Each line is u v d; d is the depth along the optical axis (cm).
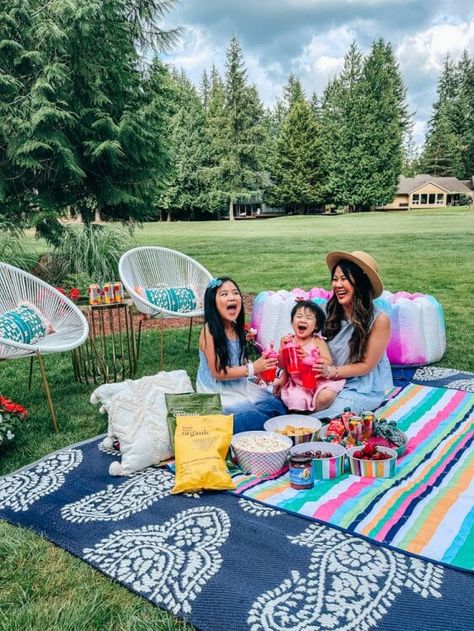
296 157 3538
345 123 3459
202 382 276
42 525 197
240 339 275
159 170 905
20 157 748
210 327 265
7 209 821
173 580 163
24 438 283
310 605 149
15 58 752
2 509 210
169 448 243
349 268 277
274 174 3703
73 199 870
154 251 427
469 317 562
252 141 3325
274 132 4722
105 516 201
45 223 838
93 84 793
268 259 1162
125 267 398
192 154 3112
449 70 4616
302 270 990
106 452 258
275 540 180
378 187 3438
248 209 3966
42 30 732
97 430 294
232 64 3259
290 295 414
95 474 236
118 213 914
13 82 740
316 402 279
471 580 158
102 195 857
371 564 166
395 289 767
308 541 179
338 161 3478
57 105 774
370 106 3347
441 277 855
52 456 255
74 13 735
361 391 288
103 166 852
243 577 162
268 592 155
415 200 3925
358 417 255
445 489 211
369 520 189
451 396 318
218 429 232
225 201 3272
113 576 167
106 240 771
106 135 814
